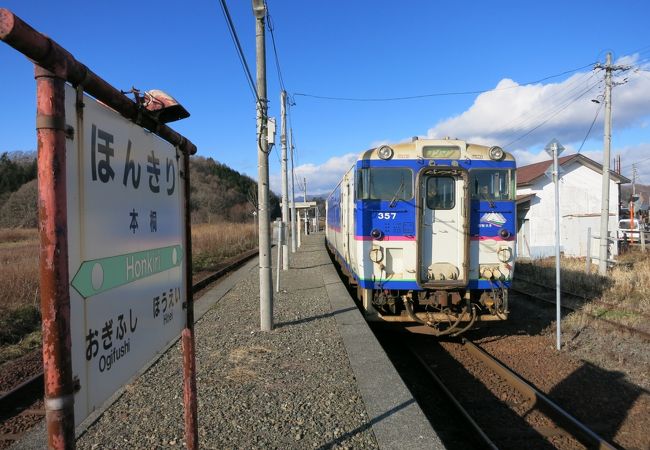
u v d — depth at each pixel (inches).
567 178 1015.6
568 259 812.0
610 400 232.5
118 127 84.9
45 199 63.3
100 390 77.3
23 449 154.4
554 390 247.3
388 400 191.0
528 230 1002.1
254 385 211.0
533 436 198.7
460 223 309.7
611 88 634.8
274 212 2871.6
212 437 161.6
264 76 311.3
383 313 327.3
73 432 67.4
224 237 1259.2
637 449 186.7
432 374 267.7
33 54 58.7
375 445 155.3
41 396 224.7
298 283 519.8
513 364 289.7
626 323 364.5
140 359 93.9
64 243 65.1
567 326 367.9
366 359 245.0
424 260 310.0
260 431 165.9
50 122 63.2
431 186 311.6
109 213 81.0
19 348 306.5
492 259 310.0
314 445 155.8
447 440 197.6
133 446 154.6
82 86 71.3
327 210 1005.2
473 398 240.4
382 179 311.4
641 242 828.6
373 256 309.0
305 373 226.4
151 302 100.4
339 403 189.8
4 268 488.4
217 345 277.3
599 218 825.5
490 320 311.0
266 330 308.8
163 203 108.9
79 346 71.1
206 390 205.6
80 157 71.2
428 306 330.0
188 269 125.0
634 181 2038.6
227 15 215.0
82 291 71.8
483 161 311.4
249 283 534.3
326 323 326.3
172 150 116.1
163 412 181.9
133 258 91.1
